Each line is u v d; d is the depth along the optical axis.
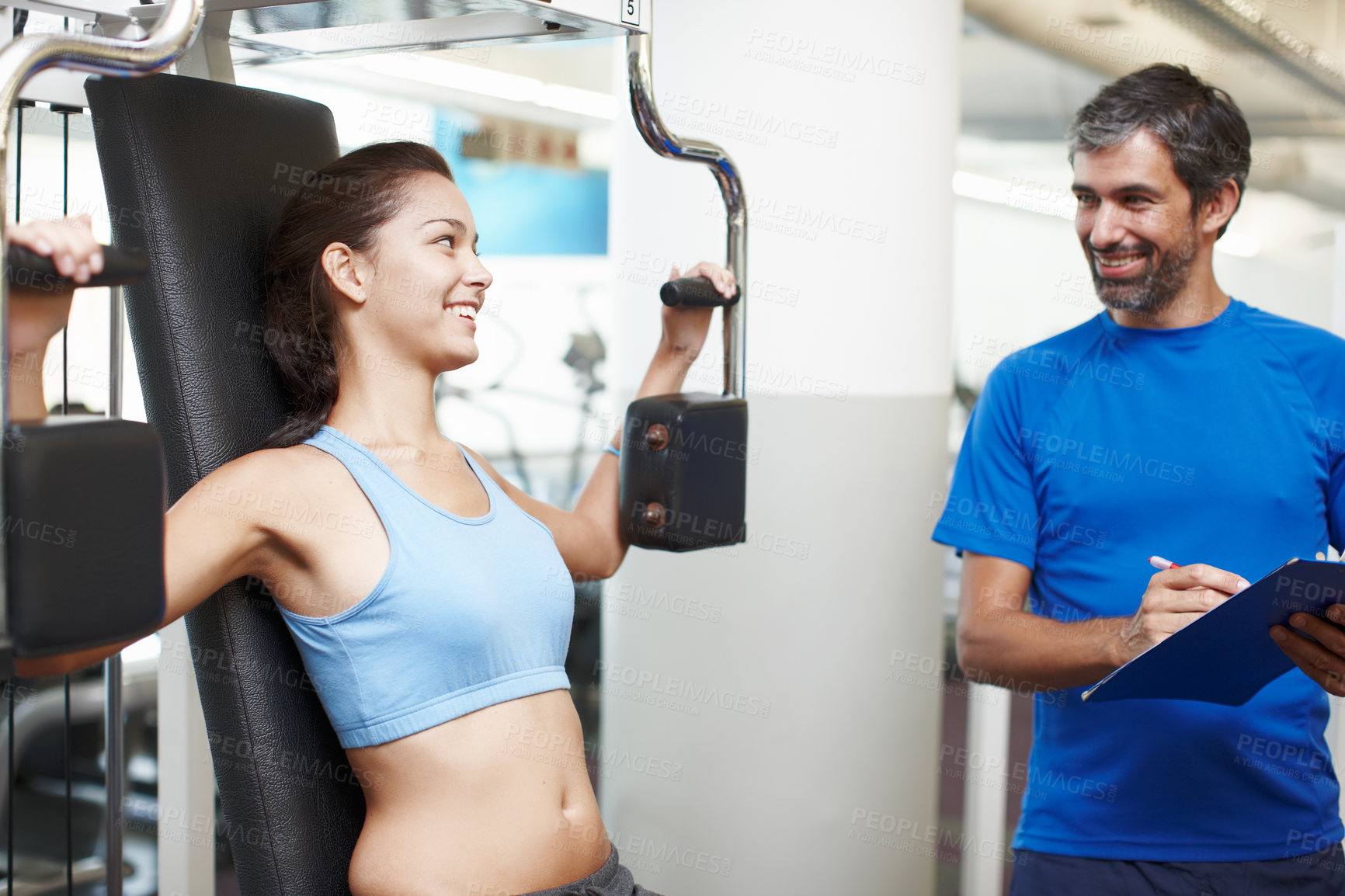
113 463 0.75
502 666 1.04
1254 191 3.86
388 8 1.21
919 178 2.07
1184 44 3.40
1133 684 1.18
